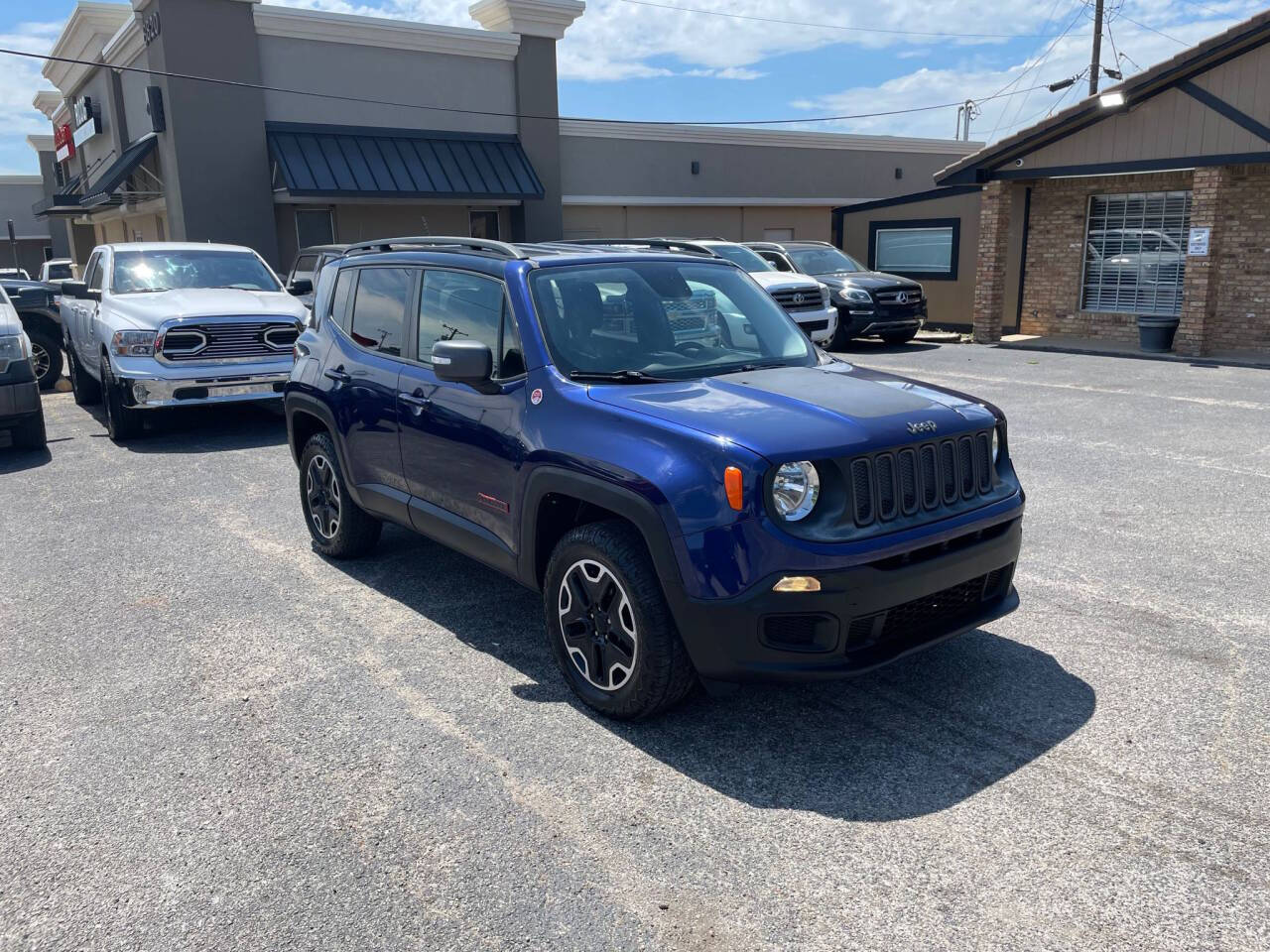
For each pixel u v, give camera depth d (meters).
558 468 3.99
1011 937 2.72
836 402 3.90
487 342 4.61
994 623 4.95
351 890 2.99
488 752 3.79
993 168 17.89
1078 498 7.27
